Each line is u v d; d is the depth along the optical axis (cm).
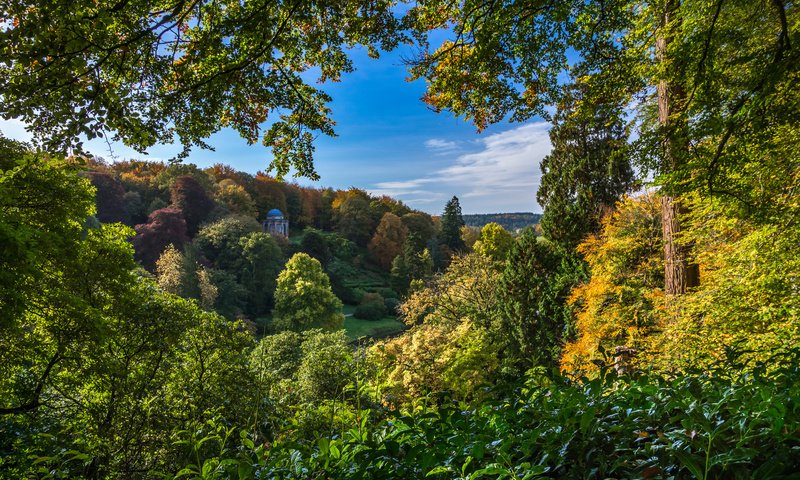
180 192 5062
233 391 891
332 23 553
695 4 550
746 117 486
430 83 621
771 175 586
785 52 473
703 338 706
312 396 1053
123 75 440
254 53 495
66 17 356
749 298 687
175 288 3466
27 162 554
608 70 597
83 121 388
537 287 1870
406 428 228
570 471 181
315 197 7775
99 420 786
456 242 6266
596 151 1920
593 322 1286
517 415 221
